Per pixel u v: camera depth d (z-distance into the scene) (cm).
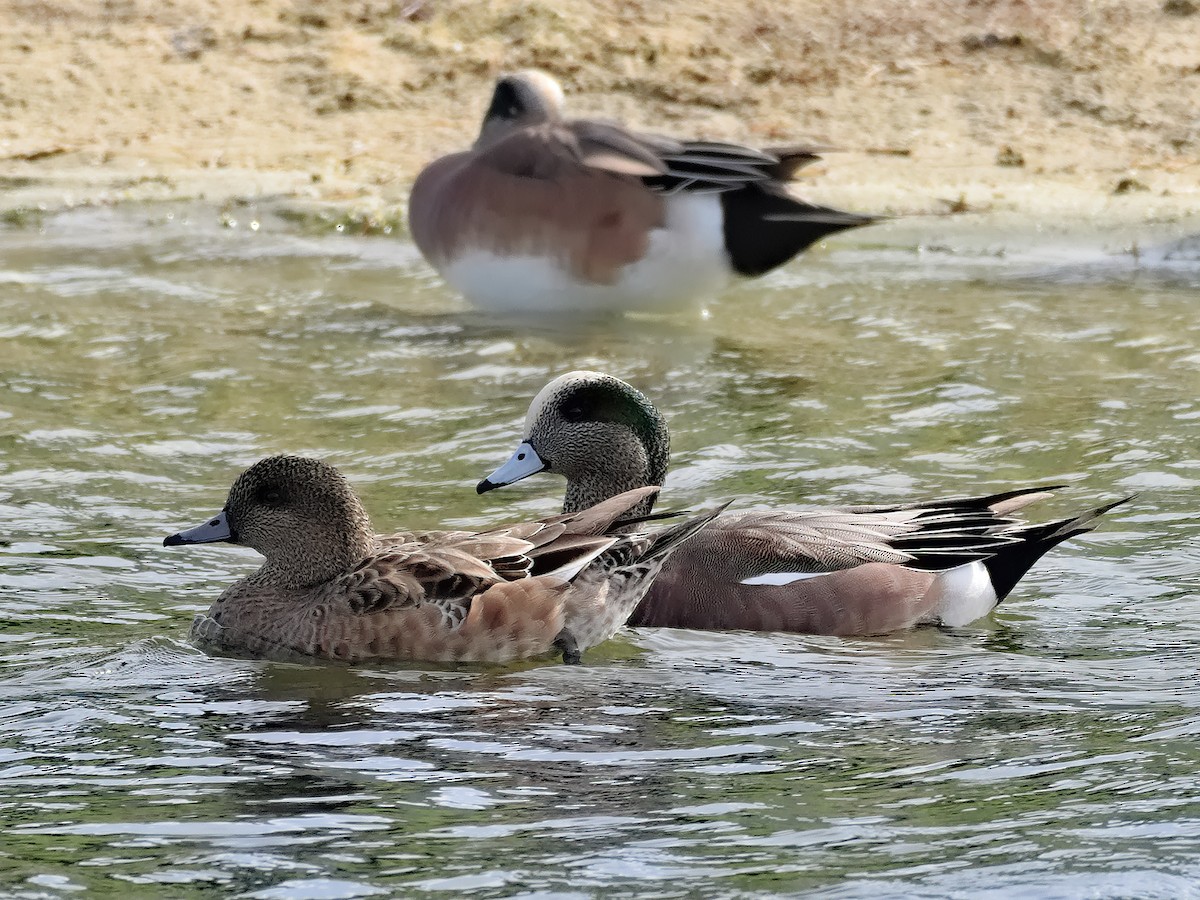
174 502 1260
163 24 2661
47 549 1154
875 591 1044
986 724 878
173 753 845
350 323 1755
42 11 2698
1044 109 2358
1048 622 1048
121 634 1017
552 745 855
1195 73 2434
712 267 1742
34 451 1357
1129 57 2475
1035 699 916
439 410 1488
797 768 822
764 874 708
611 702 920
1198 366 1555
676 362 1614
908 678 957
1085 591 1093
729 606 1052
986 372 1545
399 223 2100
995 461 1333
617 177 1727
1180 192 2078
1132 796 779
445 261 1786
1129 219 2008
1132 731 861
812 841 739
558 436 1159
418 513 1248
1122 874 702
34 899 691
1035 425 1405
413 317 1784
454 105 2459
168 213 2123
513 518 1237
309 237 2080
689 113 2384
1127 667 967
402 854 730
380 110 2444
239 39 2612
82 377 1560
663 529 1048
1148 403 1452
